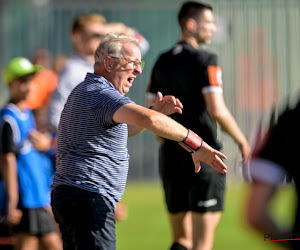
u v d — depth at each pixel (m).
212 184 15.41
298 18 36.00
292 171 7.40
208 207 15.45
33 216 16.06
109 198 11.25
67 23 35.09
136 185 34.81
